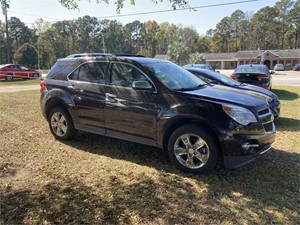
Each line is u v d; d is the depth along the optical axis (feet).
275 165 13.38
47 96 17.06
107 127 14.78
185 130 12.23
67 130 16.69
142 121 13.38
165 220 9.05
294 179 11.91
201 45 286.87
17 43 225.56
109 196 10.53
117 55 15.31
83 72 15.89
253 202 10.13
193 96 12.33
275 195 10.62
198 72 23.62
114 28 286.05
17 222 8.93
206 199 10.33
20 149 15.61
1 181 11.78
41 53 219.61
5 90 47.78
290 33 261.85
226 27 286.25
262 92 21.09
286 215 9.34
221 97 12.38
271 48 269.64
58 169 12.99
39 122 21.97
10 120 22.59
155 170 12.87
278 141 17.15
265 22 269.44
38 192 10.85
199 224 8.86
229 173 12.48
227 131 11.35
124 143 16.67
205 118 11.66
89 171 12.78
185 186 11.32
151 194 10.68
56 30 250.98
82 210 9.59
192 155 12.29
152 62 14.62
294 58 191.83
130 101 13.64
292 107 29.07
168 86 13.00
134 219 9.09
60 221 9.00
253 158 11.82
